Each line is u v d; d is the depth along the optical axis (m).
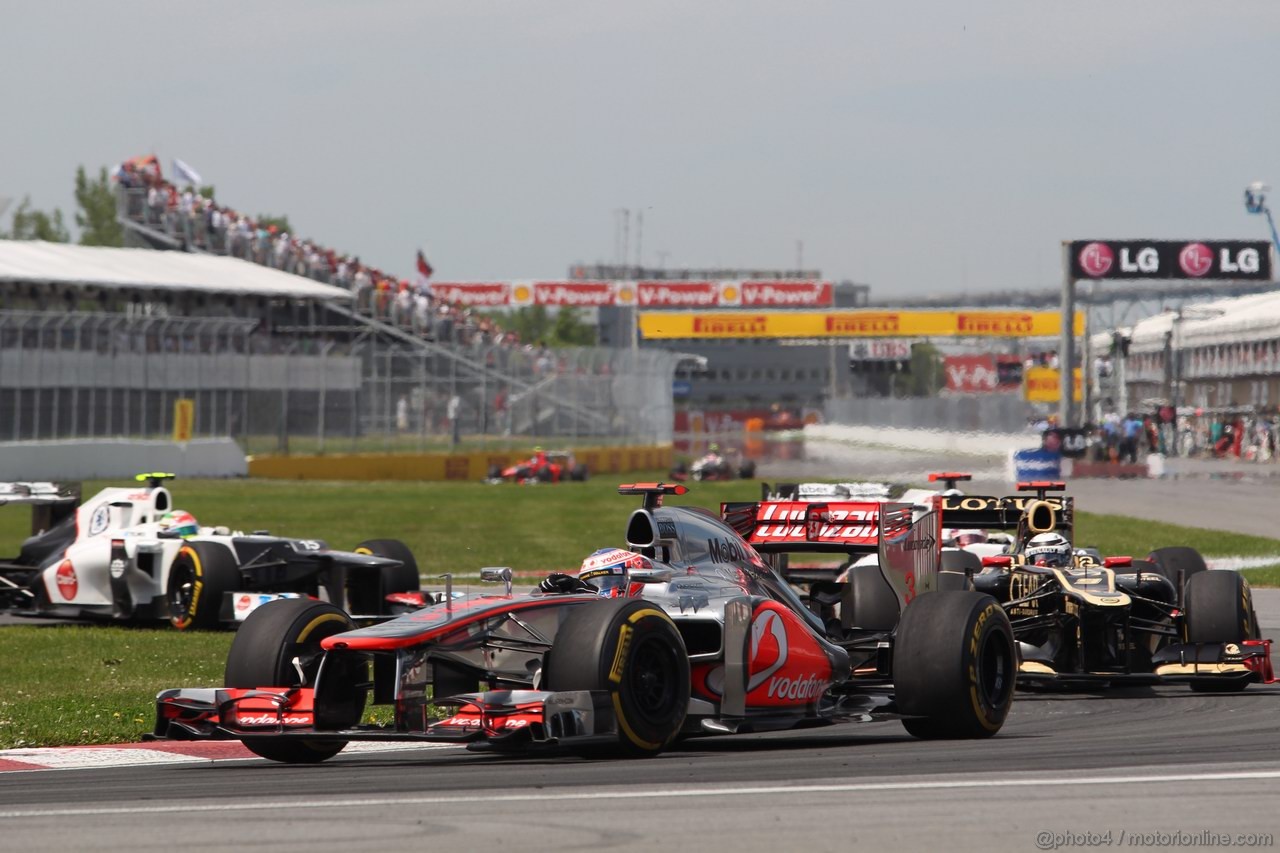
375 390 165.00
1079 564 39.31
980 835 17.88
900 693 27.45
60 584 52.03
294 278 182.25
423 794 21.06
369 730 23.84
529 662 26.06
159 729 25.05
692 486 149.25
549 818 18.94
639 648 24.09
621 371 189.75
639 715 23.86
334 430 161.50
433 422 168.25
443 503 119.62
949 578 35.88
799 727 26.55
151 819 19.47
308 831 18.33
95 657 43.22
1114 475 167.62
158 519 51.91
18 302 164.00
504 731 22.47
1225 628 35.97
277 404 157.00
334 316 185.62
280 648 25.20
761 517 34.50
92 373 139.12
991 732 27.97
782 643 27.16
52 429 135.75
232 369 152.88
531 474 162.88
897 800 20.09
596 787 21.33
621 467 188.25
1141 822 18.61
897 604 32.94
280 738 24.00
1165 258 180.75
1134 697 36.12
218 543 49.16
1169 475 170.25
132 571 50.19
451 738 22.55
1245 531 95.44
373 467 162.00
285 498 121.75
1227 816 18.97
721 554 29.17
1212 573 36.75
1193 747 26.09
